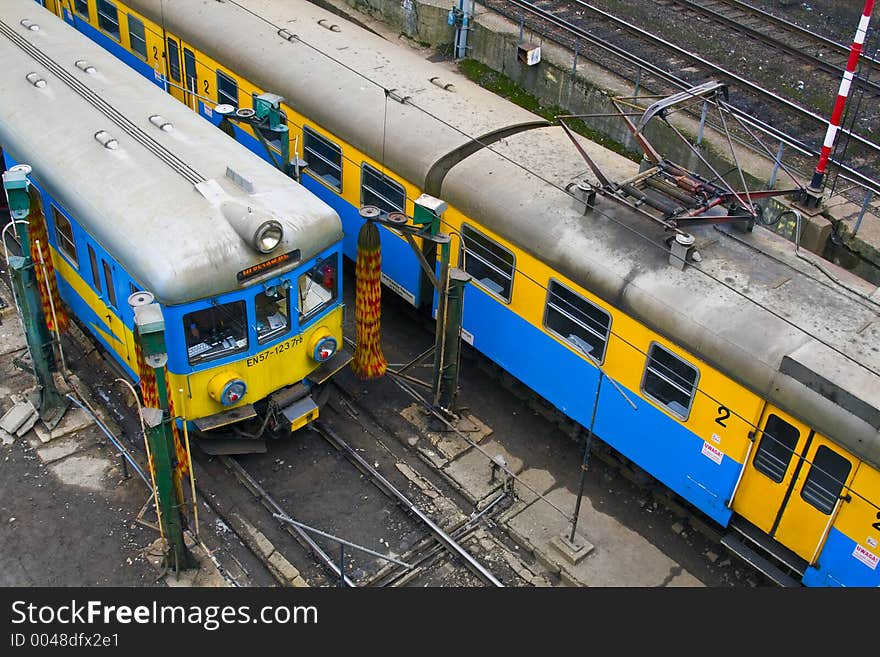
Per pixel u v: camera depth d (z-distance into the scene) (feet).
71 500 40.14
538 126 48.21
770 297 36.32
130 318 39.22
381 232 49.37
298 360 41.37
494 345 45.57
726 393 35.60
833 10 76.79
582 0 77.20
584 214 40.70
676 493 41.01
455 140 45.37
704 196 39.14
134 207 38.14
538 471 43.50
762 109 63.00
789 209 52.95
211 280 36.29
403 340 50.72
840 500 33.35
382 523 40.52
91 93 45.70
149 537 38.81
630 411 39.99
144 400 37.81
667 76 64.28
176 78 60.90
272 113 45.39
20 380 45.60
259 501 41.14
